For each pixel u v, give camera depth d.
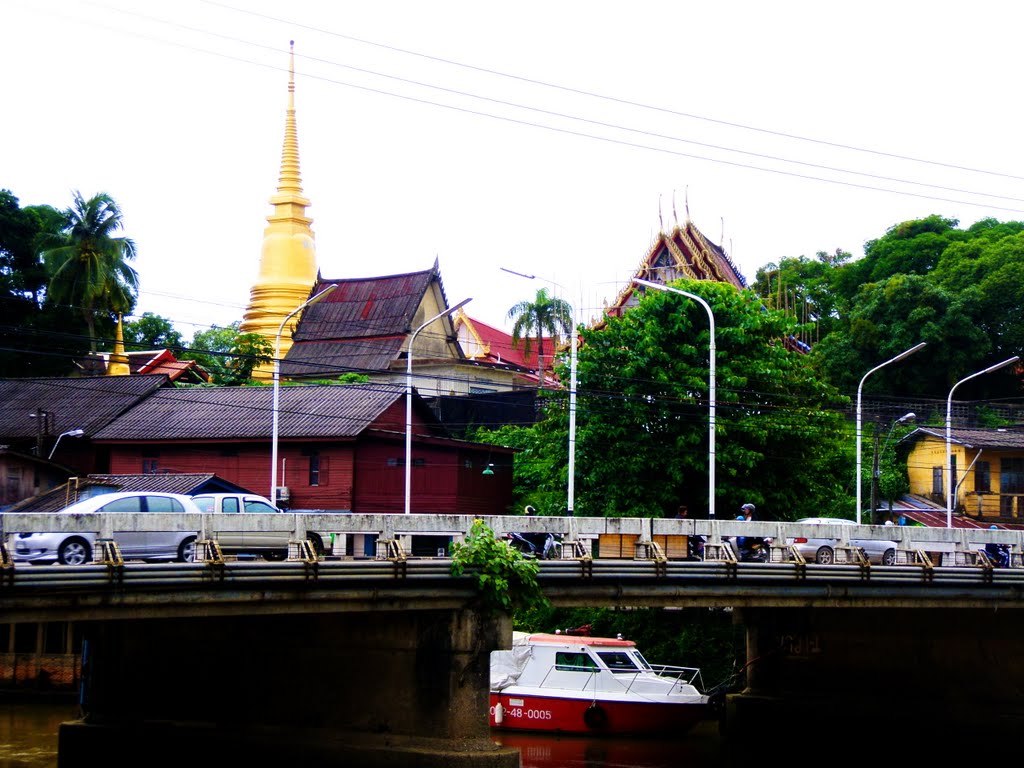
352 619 27.05
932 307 68.00
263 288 89.00
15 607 20.36
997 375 70.00
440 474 51.75
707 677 41.97
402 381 72.81
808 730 36.47
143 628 30.09
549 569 26.84
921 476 61.56
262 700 28.06
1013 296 68.38
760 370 45.62
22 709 40.00
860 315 69.56
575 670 37.97
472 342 84.56
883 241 81.00
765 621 38.69
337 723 26.91
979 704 34.38
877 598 30.84
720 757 34.81
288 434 49.44
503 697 38.03
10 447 48.06
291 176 92.25
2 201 69.38
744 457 43.22
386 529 25.39
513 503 56.56
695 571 28.52
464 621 25.86
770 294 81.19
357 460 49.06
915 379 68.38
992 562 32.91
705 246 76.75
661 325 46.41
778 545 30.50
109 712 30.23
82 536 23.77
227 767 27.66
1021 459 58.78
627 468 44.25
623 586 28.08
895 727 35.34
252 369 74.88
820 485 47.62
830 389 50.16
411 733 25.91
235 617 28.70
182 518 22.62
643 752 35.19
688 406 44.47
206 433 50.53
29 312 69.12
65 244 66.25
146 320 78.38
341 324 78.06
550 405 47.12
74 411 54.53
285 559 26.69
